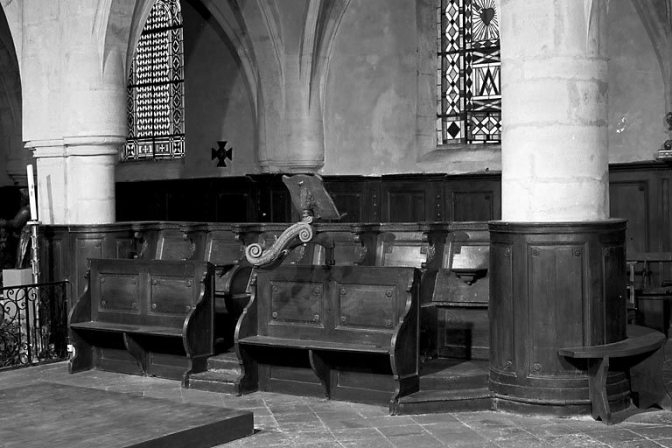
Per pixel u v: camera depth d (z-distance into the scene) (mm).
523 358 7617
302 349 8227
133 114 18328
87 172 10914
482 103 14891
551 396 7516
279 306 8648
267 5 14977
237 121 16422
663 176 12625
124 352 9906
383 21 15219
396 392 7738
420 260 8781
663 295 11242
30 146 11242
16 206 20391
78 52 10719
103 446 5977
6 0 11406
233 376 8891
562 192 7578
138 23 11109
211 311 9250
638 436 6887
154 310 9594
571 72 7566
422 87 15109
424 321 8625
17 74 20031
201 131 16953
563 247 7504
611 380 7621
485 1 14828
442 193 14562
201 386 8852
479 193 14289
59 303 10906
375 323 8141
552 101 7578
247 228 10031
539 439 6855
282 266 8625
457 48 15070
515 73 7727
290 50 15258
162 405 7234
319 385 8453
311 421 7535
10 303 11367
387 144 15258
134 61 18219
